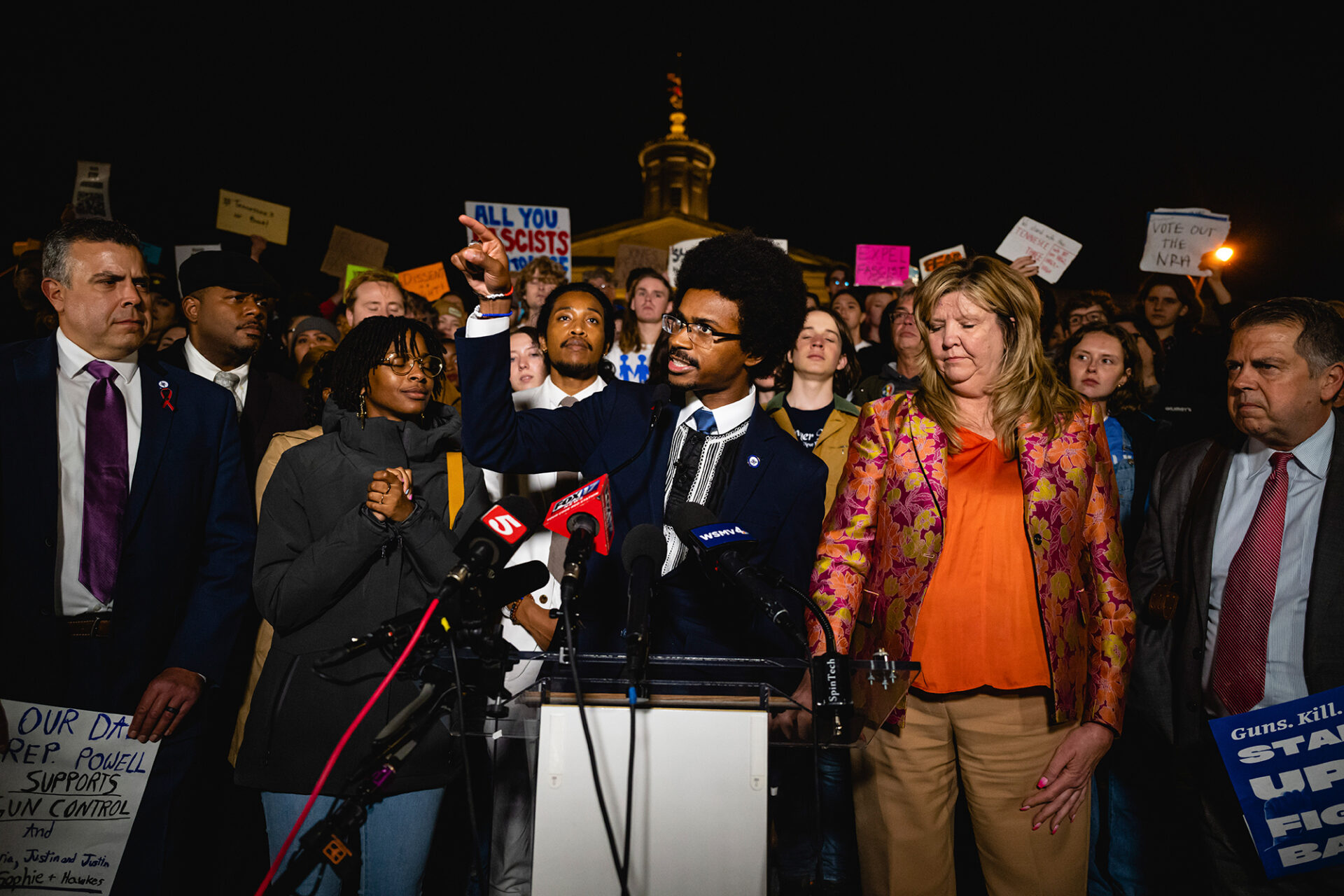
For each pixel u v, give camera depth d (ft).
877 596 7.93
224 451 8.88
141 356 8.69
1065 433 7.78
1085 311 17.97
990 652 7.61
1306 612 7.88
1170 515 9.19
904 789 7.73
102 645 7.82
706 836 5.30
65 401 8.05
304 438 9.30
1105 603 7.72
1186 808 8.77
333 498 7.74
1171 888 9.89
